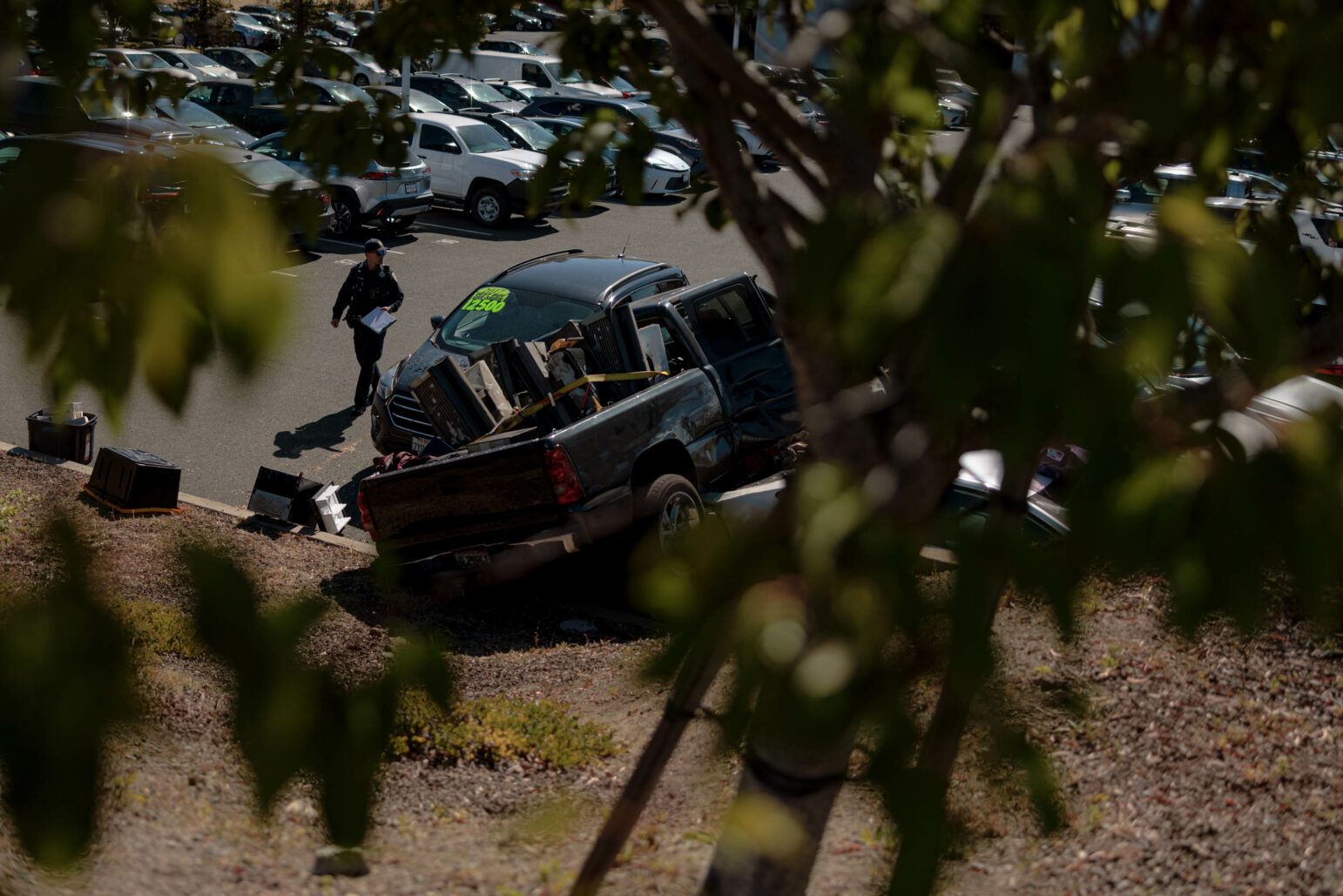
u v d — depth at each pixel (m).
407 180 21.09
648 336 9.46
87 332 0.81
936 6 1.25
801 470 1.21
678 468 9.14
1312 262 2.52
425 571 8.29
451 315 10.70
